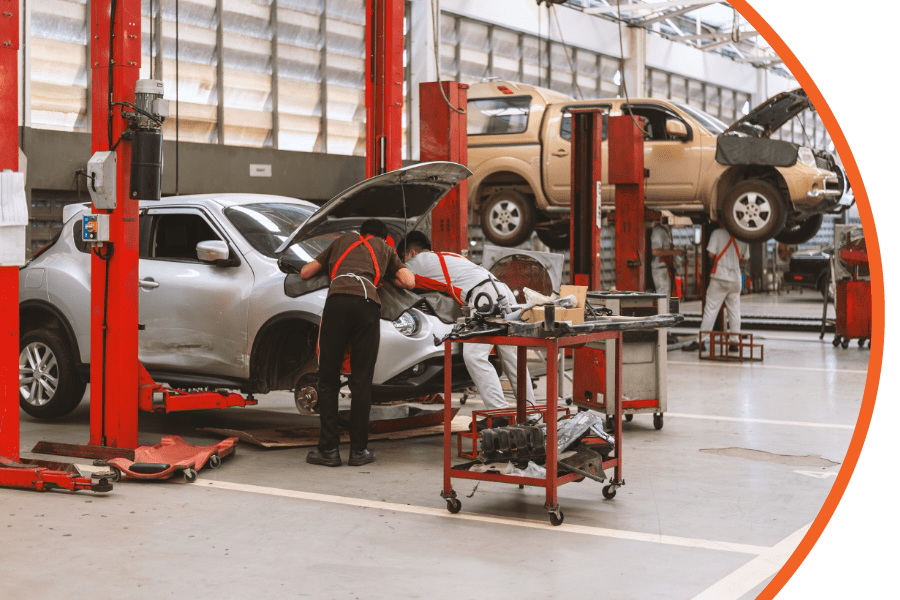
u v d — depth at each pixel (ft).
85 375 24.32
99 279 20.52
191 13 42.73
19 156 18.39
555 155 44.68
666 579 12.76
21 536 14.62
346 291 19.67
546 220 47.96
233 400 22.22
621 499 17.26
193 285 23.26
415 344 21.40
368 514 16.12
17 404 18.65
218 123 44.45
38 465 18.81
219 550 13.98
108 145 20.10
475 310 16.71
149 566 13.23
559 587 12.44
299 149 48.85
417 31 53.62
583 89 67.97
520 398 18.70
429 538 14.69
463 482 18.63
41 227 34.71
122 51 19.84
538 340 15.70
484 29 58.54
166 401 21.08
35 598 11.91
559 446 16.52
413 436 23.09
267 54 46.55
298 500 17.04
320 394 20.06
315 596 12.09
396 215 22.49
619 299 24.21
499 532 15.06
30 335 25.13
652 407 24.13
